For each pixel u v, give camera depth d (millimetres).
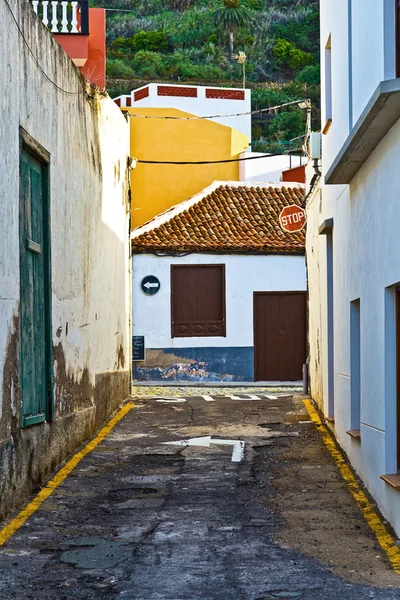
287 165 32656
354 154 9250
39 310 10289
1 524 8156
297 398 18344
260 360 26484
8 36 8680
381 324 8578
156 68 68625
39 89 10195
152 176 30453
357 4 9945
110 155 16359
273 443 12727
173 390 22562
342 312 12039
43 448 10133
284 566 6867
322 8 14516
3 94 8453
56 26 18422
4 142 8484
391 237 8016
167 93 37250
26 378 9469
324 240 14953
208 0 77062
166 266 26016
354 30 10195
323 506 8914
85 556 7207
